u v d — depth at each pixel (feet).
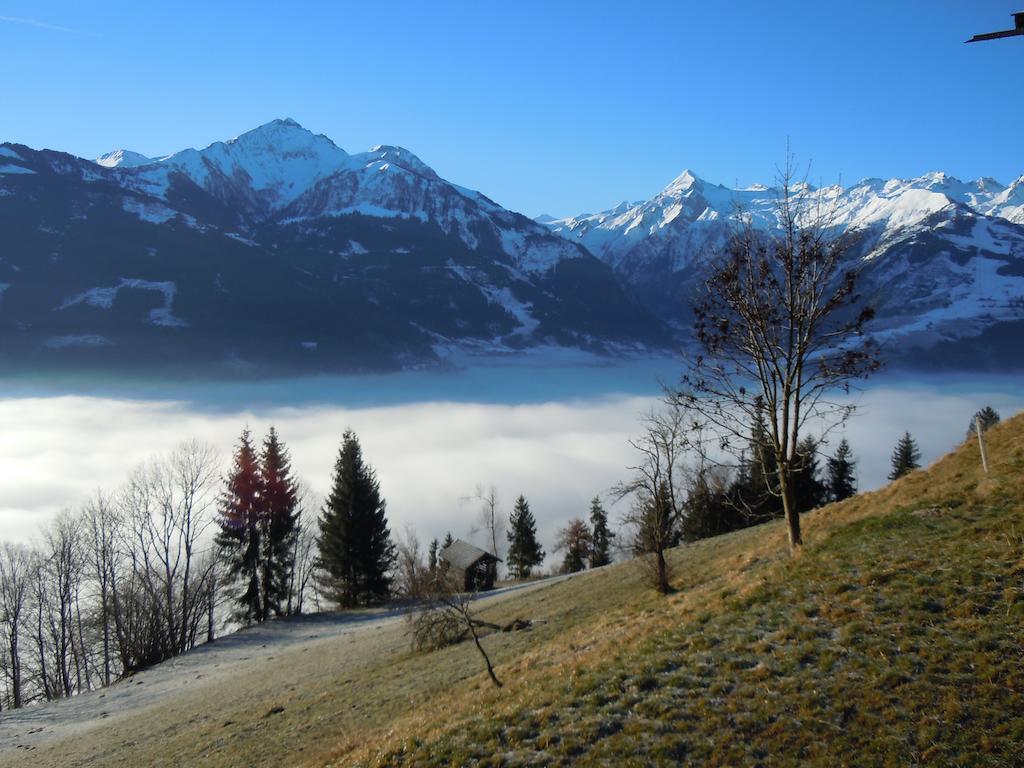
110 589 201.67
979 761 34.37
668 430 106.63
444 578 116.37
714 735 41.06
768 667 46.01
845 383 65.16
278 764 70.79
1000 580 47.67
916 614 46.70
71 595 189.37
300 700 98.02
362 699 88.74
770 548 91.09
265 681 122.62
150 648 182.70
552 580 192.03
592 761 41.63
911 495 75.66
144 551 194.70
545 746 44.80
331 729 78.69
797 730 39.63
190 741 89.71
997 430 78.13
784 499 69.31
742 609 56.59
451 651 105.40
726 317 69.51
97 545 188.03
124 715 122.31
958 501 61.93
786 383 67.82
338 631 175.52
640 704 46.09
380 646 131.23
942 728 36.88
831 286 67.51
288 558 226.17
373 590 215.51
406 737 54.70
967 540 54.24
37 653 196.65
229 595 213.87
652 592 101.45
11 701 191.42
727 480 189.16
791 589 56.49
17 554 195.93
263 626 198.08
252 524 209.56
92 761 93.04
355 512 216.95
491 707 55.11
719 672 47.60
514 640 98.84
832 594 53.06
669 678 48.65
